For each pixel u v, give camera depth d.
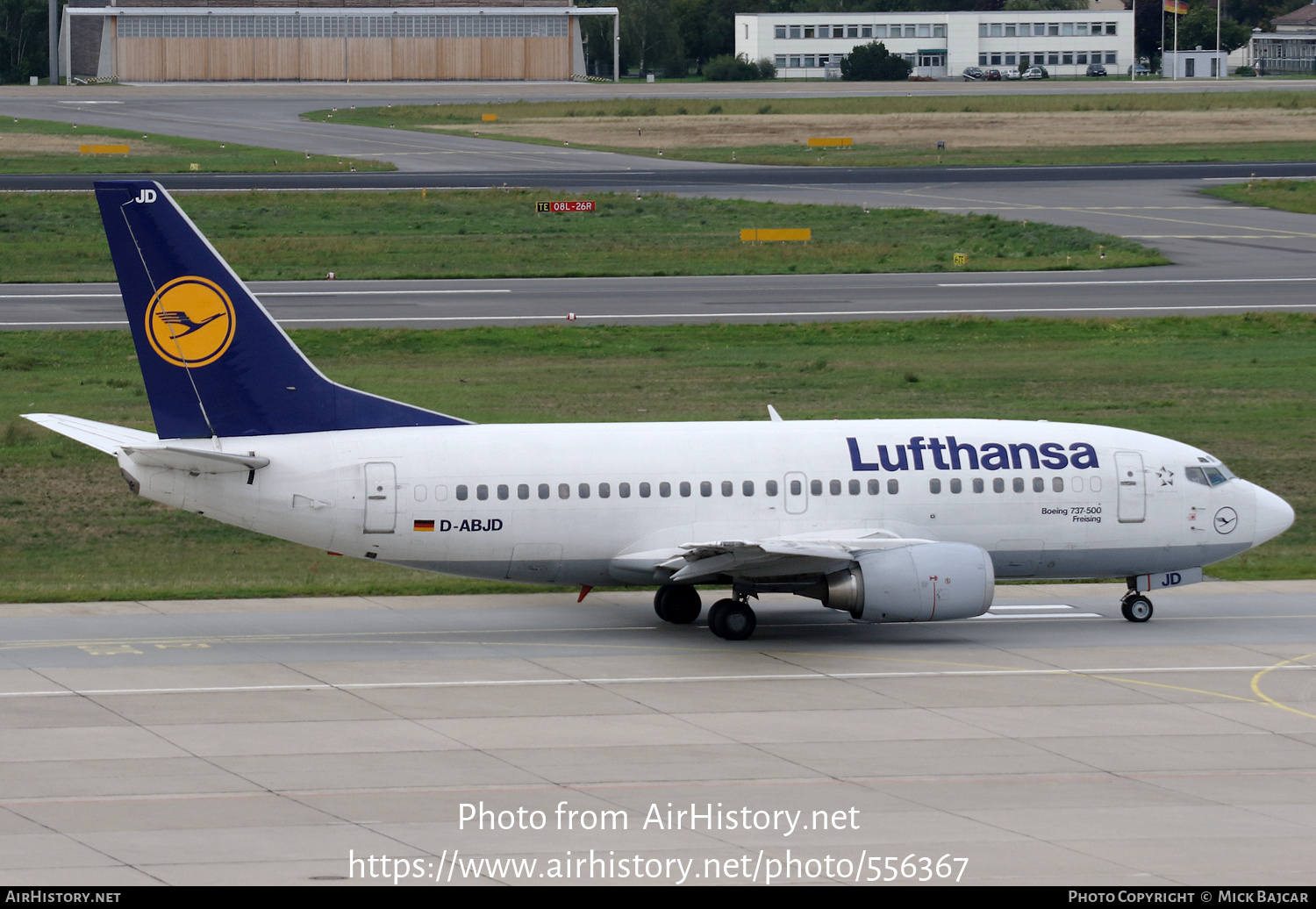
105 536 180.38
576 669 125.25
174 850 83.50
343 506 131.62
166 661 125.88
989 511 139.75
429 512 132.75
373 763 99.69
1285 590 158.62
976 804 93.00
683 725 109.44
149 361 130.25
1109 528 141.50
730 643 135.00
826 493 138.00
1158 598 155.62
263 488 130.75
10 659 125.62
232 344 131.38
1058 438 143.75
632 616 146.00
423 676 122.38
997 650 133.12
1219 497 143.62
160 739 104.31
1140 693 119.00
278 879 79.38
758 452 138.75
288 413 133.38
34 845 84.06
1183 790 96.00
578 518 135.00
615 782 96.56
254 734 105.75
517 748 103.38
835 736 106.94
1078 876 81.31
